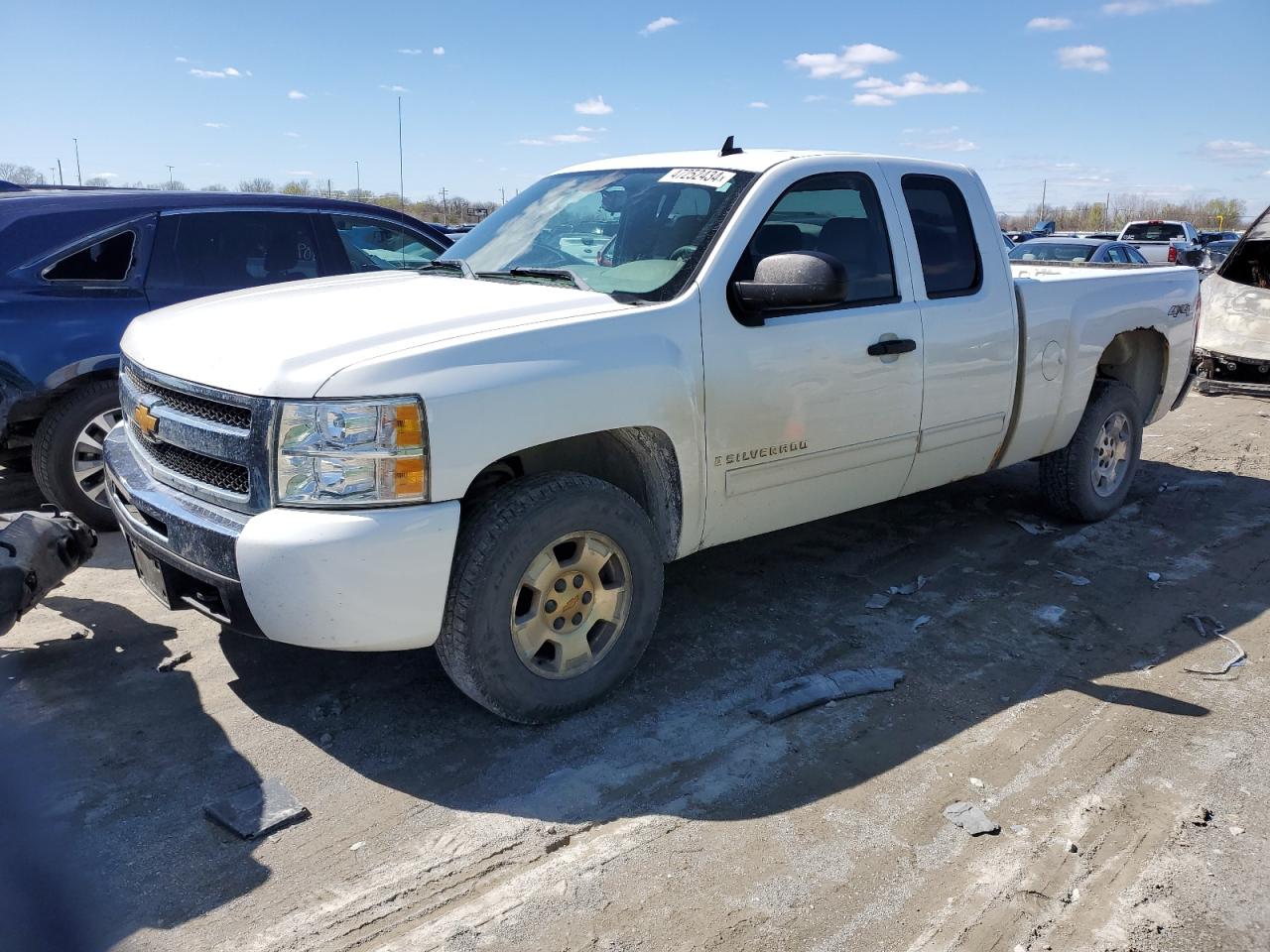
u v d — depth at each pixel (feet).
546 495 10.73
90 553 13.08
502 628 10.68
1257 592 16.12
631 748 11.06
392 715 11.70
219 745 11.00
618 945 8.09
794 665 13.14
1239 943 8.24
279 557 9.45
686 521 12.32
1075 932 8.32
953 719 11.84
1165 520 19.95
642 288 12.31
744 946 8.11
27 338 16.84
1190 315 20.83
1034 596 15.71
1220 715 12.03
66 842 9.25
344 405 9.55
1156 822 9.86
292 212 20.26
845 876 8.98
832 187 13.93
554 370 10.56
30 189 19.24
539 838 9.47
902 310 14.30
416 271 14.85
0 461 19.95
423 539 9.76
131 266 18.15
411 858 9.16
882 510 20.06
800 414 13.07
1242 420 30.14
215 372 10.41
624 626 11.85
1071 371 17.53
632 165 14.96
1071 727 11.69
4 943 7.90
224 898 8.57
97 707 11.76
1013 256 48.93
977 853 9.33
